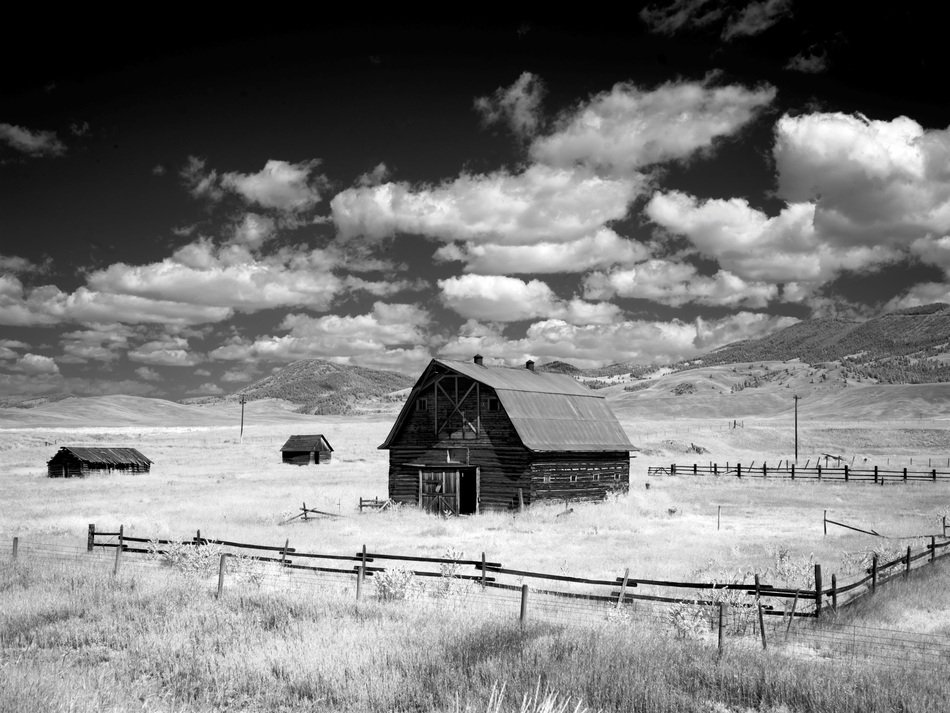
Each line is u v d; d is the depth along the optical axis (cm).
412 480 4388
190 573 1958
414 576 1752
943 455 9962
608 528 3391
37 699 933
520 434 4062
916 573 1964
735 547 2645
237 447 11562
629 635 1292
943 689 1034
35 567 2039
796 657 1260
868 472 6825
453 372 4341
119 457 7281
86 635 1358
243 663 1173
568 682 1036
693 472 7031
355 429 17412
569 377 5384
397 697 1020
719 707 1016
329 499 4606
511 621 1391
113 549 2528
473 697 992
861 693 1027
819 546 2662
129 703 997
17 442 11594
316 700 1027
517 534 3131
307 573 2061
